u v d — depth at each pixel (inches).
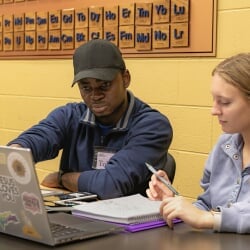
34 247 48.4
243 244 50.0
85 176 80.0
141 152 81.8
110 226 54.2
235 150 63.9
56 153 92.0
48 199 69.3
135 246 48.9
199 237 52.4
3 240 50.6
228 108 58.7
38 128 90.6
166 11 103.9
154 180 66.2
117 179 77.9
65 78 124.4
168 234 53.6
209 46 98.5
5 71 139.8
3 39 139.6
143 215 56.9
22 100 135.9
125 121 86.0
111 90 82.6
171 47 104.2
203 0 98.6
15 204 49.4
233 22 95.4
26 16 133.2
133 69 111.0
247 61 58.3
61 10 124.4
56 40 125.9
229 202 62.1
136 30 109.5
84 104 93.4
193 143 103.4
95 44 82.4
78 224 55.2
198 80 101.2
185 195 105.3
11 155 47.4
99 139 87.7
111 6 113.7
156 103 108.3
